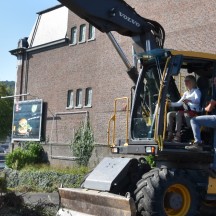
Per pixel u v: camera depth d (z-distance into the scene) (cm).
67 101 3022
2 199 882
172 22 2195
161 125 820
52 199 1451
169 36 2198
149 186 783
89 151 2544
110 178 848
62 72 3106
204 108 866
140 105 892
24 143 3262
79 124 2864
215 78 864
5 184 929
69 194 876
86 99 2859
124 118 2355
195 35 2075
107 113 2550
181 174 815
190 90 866
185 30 2127
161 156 845
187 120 848
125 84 2470
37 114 3225
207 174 852
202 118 830
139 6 2383
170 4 2220
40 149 3094
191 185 816
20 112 3388
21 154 2928
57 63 3169
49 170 2195
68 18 3117
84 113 2836
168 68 830
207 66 884
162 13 2255
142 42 978
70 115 2970
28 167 2534
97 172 894
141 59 889
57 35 3194
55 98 3144
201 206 884
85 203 841
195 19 2088
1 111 5109
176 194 807
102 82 2638
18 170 2458
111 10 941
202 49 2036
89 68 2850
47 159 3041
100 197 800
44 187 1989
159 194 776
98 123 2603
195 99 852
